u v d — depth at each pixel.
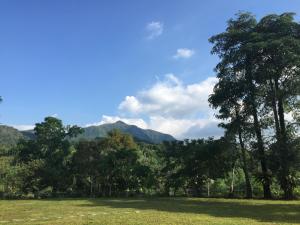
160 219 18.28
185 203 29.55
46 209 24.36
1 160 49.94
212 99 38.12
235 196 41.03
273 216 20.03
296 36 35.88
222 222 17.12
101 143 49.09
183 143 44.94
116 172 46.69
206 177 43.22
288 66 34.81
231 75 37.44
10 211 23.09
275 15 36.56
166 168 45.81
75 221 17.70
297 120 35.91
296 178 36.12
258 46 34.12
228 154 38.75
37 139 51.75
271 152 34.94
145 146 61.44
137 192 47.31
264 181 36.84
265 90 36.53
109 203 29.69
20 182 44.75
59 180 46.16
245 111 37.31
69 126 52.66
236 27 38.62
